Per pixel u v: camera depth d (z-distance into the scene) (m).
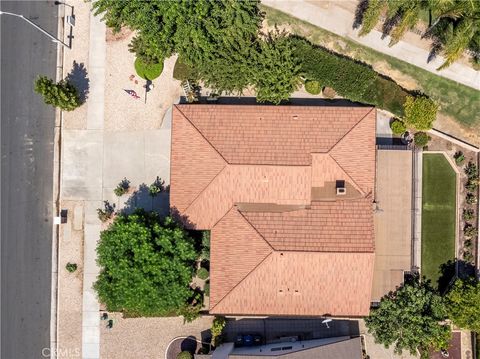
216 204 39.09
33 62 42.34
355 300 38.34
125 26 41.94
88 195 42.44
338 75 40.12
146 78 42.16
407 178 40.09
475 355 40.47
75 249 42.38
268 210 38.91
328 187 38.91
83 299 42.28
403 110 40.50
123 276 35.97
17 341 42.34
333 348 37.72
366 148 38.88
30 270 42.41
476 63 40.75
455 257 41.38
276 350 38.53
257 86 40.06
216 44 38.72
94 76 42.44
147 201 42.44
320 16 41.94
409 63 41.56
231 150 38.50
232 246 38.84
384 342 38.94
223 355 37.69
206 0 36.47
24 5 42.38
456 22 35.59
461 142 41.19
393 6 35.41
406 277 40.69
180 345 42.00
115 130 42.44
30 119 42.38
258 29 41.22
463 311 37.84
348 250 37.41
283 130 38.91
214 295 38.94
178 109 39.62
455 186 41.47
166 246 36.53
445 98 41.59
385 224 40.16
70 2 42.25
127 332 42.25
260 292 38.47
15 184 42.41
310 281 38.06
